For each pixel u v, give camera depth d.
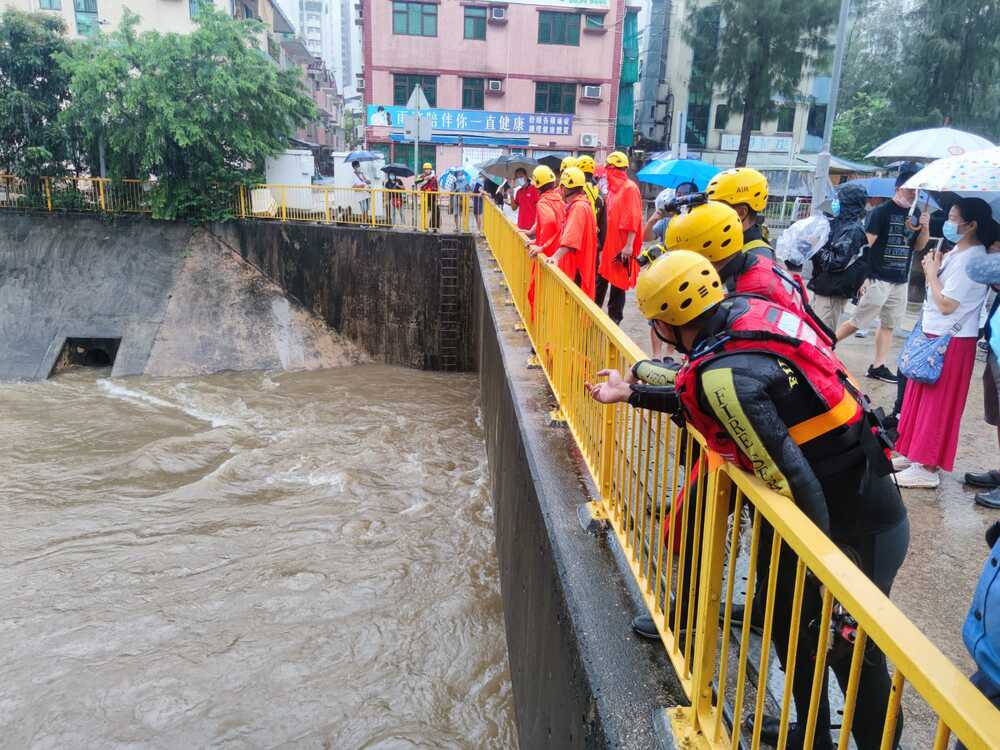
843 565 1.53
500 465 6.91
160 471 10.38
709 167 7.55
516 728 4.84
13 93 17.81
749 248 3.02
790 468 1.87
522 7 29.56
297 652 6.00
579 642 2.79
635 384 2.57
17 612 6.73
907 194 5.75
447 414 12.62
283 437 11.58
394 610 6.54
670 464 4.23
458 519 8.31
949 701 1.15
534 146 30.94
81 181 18.86
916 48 23.67
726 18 27.25
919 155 8.07
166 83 17.20
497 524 7.24
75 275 17.36
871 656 2.07
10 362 15.95
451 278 15.98
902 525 2.24
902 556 2.29
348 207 17.89
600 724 2.43
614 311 6.93
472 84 30.38
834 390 2.05
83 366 16.78
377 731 5.07
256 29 18.50
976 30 22.30
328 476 9.84
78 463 10.79
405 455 10.55
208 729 5.19
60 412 13.39
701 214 2.60
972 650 1.80
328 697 5.44
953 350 4.01
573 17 30.00
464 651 5.89
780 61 27.02
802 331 2.07
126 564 7.59
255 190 18.09
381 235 16.36
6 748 5.12
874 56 29.14
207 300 17.12
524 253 7.78
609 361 3.58
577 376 4.51
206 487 9.52
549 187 7.11
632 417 3.15
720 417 1.93
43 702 5.52
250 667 5.84
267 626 6.40
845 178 26.70
